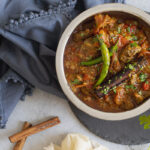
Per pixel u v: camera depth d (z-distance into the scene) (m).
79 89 0.60
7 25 0.61
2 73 0.68
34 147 0.69
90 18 0.58
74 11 0.63
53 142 0.69
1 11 0.62
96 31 0.58
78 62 0.59
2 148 0.69
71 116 0.69
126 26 0.59
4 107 0.66
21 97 0.68
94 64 0.58
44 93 0.69
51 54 0.63
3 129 0.69
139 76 0.58
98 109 0.59
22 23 0.61
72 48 0.59
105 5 0.56
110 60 0.58
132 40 0.58
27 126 0.68
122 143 0.67
